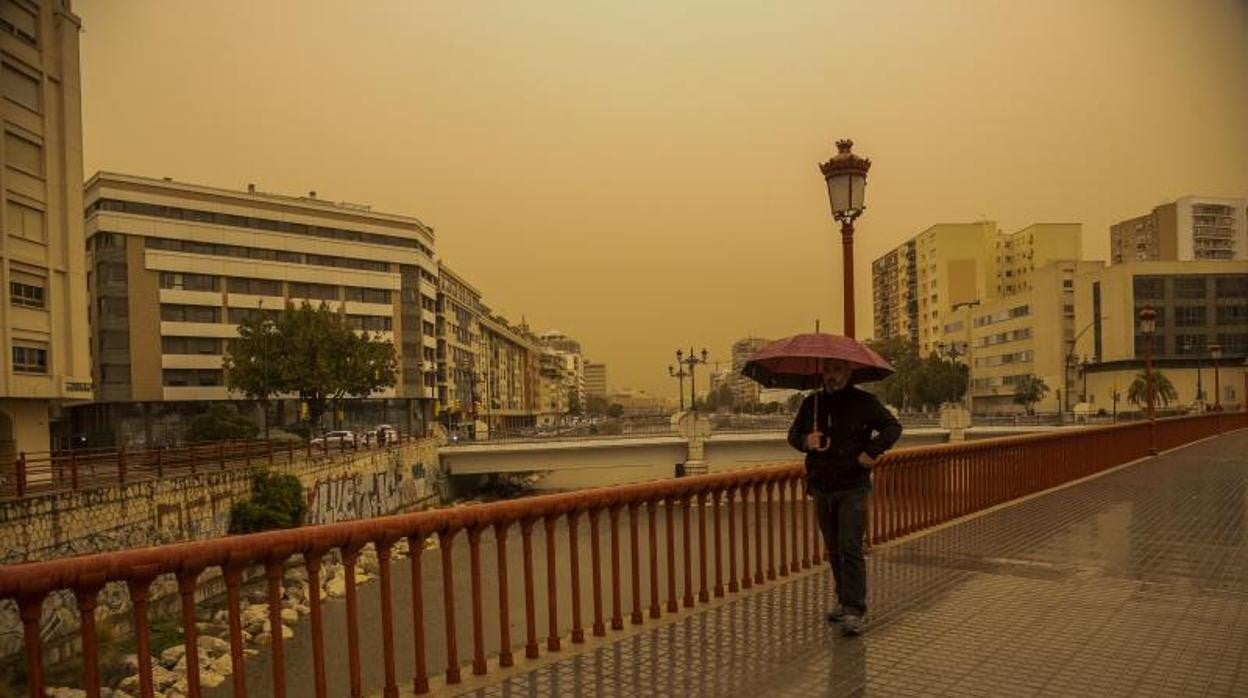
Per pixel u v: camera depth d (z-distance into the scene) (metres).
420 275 88.69
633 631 6.65
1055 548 9.85
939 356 119.50
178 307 70.56
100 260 67.38
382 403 83.25
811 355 6.49
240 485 31.08
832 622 6.81
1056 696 5.12
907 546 10.07
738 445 56.47
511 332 144.50
